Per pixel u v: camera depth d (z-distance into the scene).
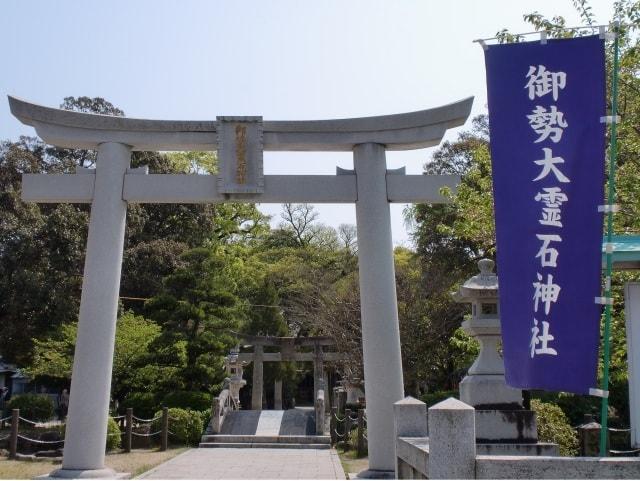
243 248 39.00
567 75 6.90
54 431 18.62
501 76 7.12
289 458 17.27
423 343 24.08
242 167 13.67
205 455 17.84
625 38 10.87
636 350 6.54
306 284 31.48
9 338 25.16
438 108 13.80
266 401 40.88
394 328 13.26
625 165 11.35
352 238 42.62
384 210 13.69
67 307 24.75
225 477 13.65
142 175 13.77
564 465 5.64
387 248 13.55
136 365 22.69
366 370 13.18
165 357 22.27
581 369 6.41
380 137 13.87
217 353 23.22
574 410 19.19
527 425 8.82
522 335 6.64
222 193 13.63
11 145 27.70
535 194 6.79
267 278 36.81
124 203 13.77
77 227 26.17
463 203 12.89
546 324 6.56
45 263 25.19
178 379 22.45
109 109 34.06
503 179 6.93
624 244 7.32
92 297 13.15
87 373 12.87
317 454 18.36
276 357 28.42
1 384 38.56
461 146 29.80
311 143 13.87
